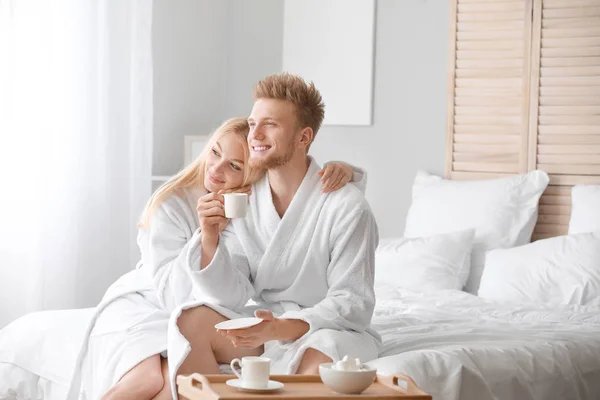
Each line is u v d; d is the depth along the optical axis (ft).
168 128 17.57
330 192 8.63
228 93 18.56
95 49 14.73
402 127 16.67
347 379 6.45
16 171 13.88
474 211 15.03
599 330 10.29
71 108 14.39
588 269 12.98
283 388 6.58
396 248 14.58
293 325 7.65
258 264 8.63
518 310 11.67
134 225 15.33
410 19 16.61
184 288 8.42
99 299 14.87
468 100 16.15
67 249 14.29
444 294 12.90
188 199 8.95
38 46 13.98
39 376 9.16
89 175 14.69
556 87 15.47
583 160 15.21
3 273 13.89
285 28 17.66
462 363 7.83
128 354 8.00
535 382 8.46
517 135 15.74
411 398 6.48
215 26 18.34
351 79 17.01
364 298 8.23
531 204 15.12
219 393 6.35
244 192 8.77
